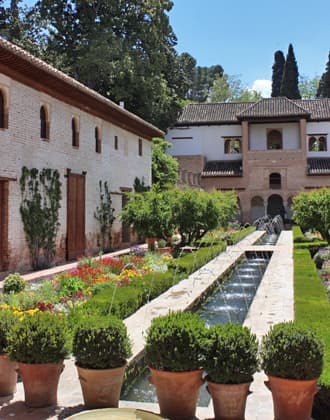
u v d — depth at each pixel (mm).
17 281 10633
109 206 21156
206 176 40000
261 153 39312
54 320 4637
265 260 19484
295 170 38844
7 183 13727
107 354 4266
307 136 41125
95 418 3510
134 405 4605
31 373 4469
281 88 56969
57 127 16594
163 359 4020
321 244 19531
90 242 19281
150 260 14758
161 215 18109
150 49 35125
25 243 14562
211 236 22766
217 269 14547
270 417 4242
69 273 11695
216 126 41906
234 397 3932
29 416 4312
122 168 23172
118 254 19500
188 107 44188
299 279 10828
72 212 17594
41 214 15297
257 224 38688
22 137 14430
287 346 3822
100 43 32250
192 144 41969
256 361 3996
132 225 18656
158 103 36250
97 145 20438
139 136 25984
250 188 39375
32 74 14531
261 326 7332
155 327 4137
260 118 39219
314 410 4262
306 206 18203
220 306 10922
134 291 9305
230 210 22344
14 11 32375
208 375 4012
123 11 34781
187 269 13414
